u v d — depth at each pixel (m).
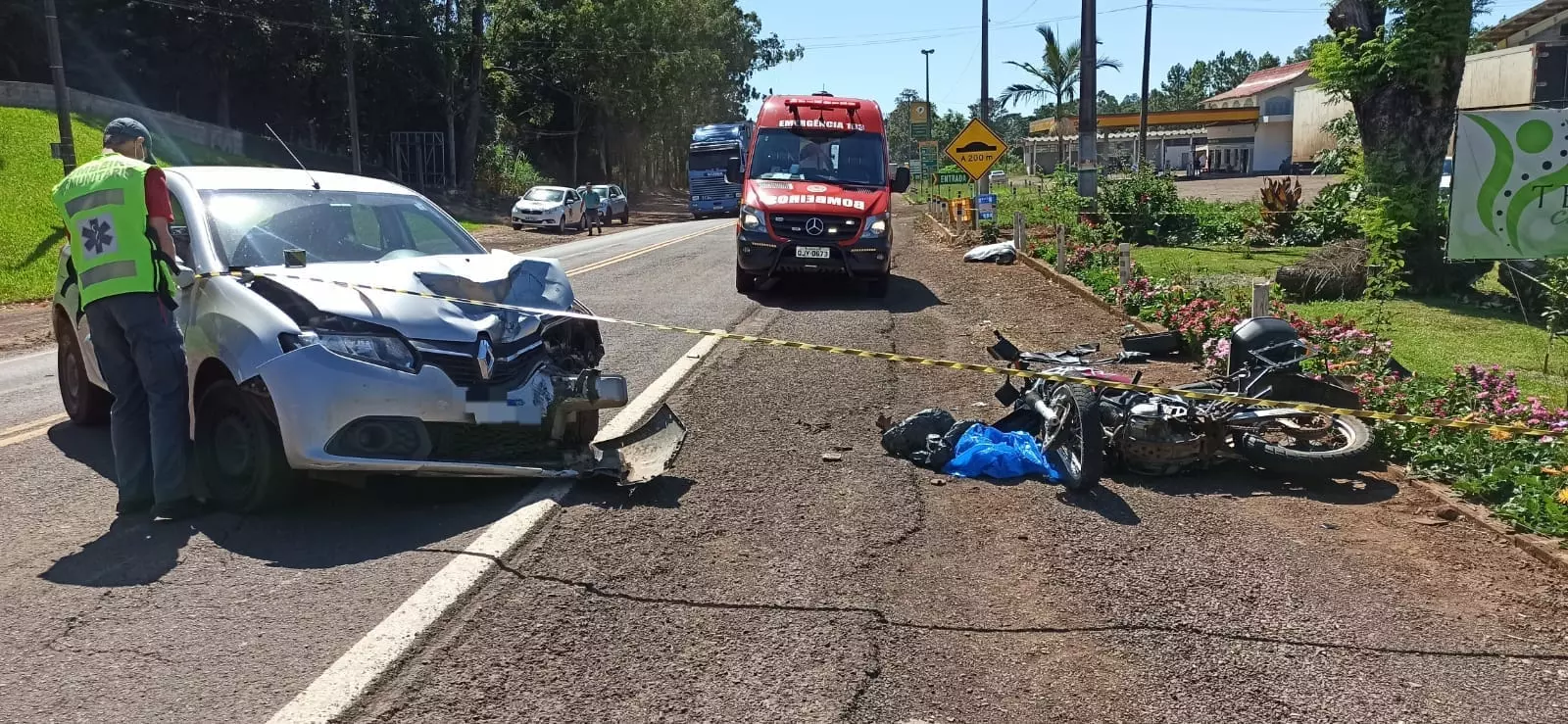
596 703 3.65
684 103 74.12
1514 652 4.14
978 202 21.25
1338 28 14.86
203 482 5.64
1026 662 4.02
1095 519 5.54
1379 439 6.55
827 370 9.15
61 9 37.56
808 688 3.78
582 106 63.56
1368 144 14.76
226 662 3.90
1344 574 4.85
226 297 5.46
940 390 8.49
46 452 6.74
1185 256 19.27
